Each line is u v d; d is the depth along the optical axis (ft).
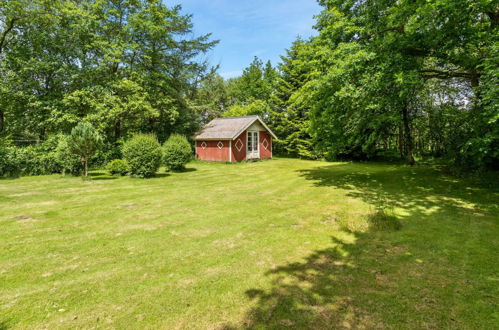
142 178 45.91
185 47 85.61
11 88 58.29
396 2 32.07
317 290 11.32
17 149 48.85
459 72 32.07
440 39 26.78
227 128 76.18
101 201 28.73
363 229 18.85
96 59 67.77
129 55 70.64
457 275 12.39
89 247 16.37
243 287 11.66
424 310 9.85
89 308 10.34
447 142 40.75
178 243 16.89
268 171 54.90
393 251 15.19
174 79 82.17
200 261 14.32
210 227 19.95
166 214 23.57
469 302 10.31
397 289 11.28
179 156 54.75
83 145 42.98
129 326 9.29
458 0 23.12
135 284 12.07
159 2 73.77
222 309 10.16
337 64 32.24
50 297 11.10
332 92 35.53
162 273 13.07
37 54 60.23
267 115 101.86
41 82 63.10
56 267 13.79
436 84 49.16
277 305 10.32
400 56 28.43
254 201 28.30
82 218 22.50
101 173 52.42
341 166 62.59
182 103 84.48
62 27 64.13
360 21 33.91
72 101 61.41
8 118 64.90
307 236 17.80
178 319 9.61
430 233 17.90
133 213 23.97
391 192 31.65
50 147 52.24
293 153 95.30
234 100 136.15
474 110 33.40
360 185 36.88
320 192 32.73
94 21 63.98
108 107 61.82
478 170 34.83
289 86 88.69
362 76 30.71
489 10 26.73
